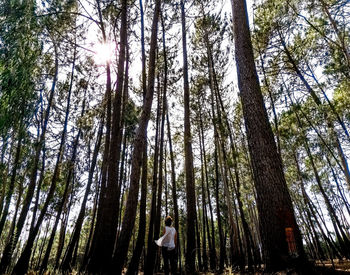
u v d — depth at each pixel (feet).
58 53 40.01
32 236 26.96
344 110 37.09
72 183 55.42
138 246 24.21
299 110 42.39
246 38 18.92
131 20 38.42
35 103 20.51
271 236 12.76
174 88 48.16
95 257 18.85
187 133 36.17
